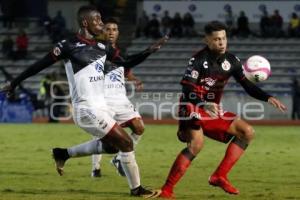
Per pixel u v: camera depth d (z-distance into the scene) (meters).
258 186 27.86
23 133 58.03
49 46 95.75
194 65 23.52
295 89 77.00
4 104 74.88
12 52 94.38
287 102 78.69
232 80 79.12
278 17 93.50
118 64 25.06
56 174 31.67
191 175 31.67
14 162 36.78
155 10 95.69
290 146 47.75
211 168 34.72
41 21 99.50
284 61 91.62
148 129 63.62
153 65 91.50
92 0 95.88
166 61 92.00
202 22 94.81
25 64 93.81
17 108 75.31
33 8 100.75
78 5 97.81
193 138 23.59
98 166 30.66
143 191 24.05
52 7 99.00
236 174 32.06
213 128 24.06
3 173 31.91
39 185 27.78
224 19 94.50
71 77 23.86
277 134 59.16
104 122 23.62
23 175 31.19
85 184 28.22
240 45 93.50
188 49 92.81
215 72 23.67
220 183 24.28
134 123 29.23
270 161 38.03
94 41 24.09
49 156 40.03
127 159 23.81
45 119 77.69
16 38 95.56
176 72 90.94
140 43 93.75
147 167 34.88
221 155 41.59
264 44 93.31
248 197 24.42
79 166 35.00
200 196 24.64
